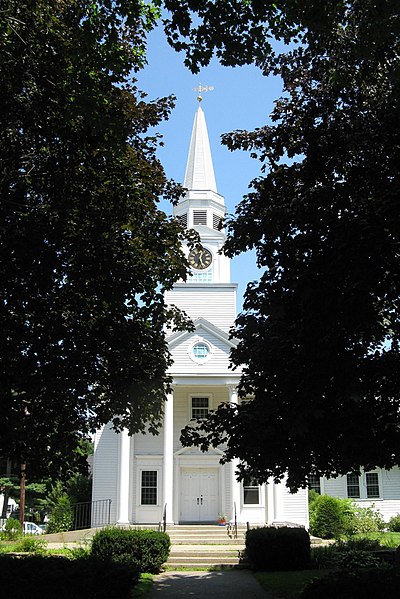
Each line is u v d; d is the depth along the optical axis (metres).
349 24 11.18
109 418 13.34
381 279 10.20
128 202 12.51
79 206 11.50
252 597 13.85
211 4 9.29
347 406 10.28
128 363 12.56
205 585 15.94
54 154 11.33
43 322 11.64
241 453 11.71
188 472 29.73
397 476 33.59
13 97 10.70
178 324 14.45
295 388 10.32
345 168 11.69
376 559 17.47
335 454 11.67
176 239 13.55
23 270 10.89
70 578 11.52
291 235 11.44
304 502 29.11
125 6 9.88
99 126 10.29
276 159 12.45
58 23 10.70
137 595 13.47
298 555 18.77
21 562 12.20
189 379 29.12
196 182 36.06
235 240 12.12
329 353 9.92
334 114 11.93
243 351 12.24
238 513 28.08
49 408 12.55
